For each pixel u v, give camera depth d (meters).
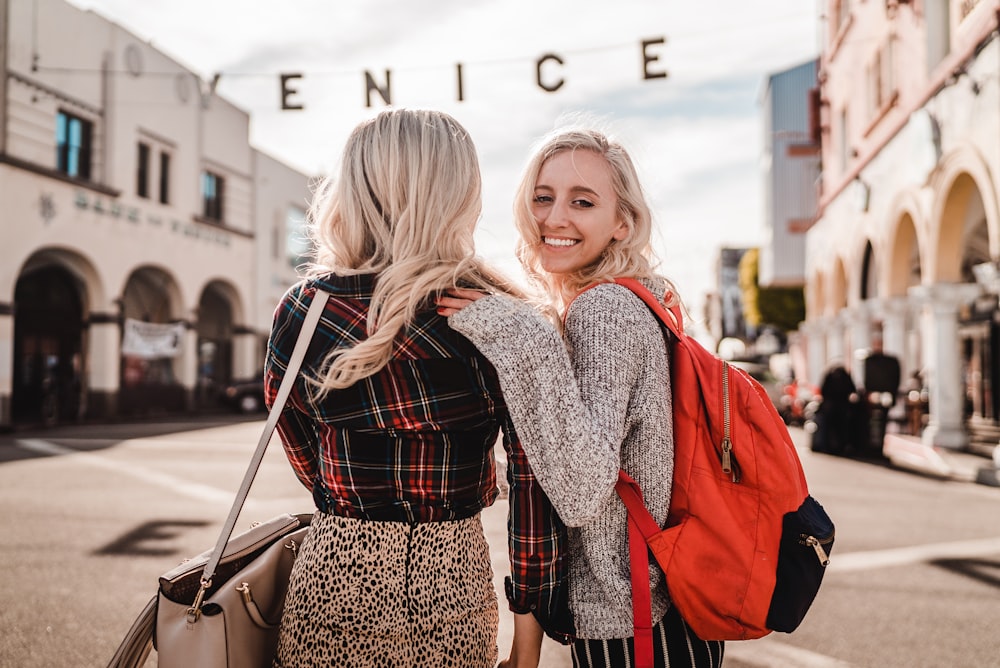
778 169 26.34
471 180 1.42
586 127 1.66
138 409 21.42
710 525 1.39
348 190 1.41
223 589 1.42
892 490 8.52
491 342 1.28
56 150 18.22
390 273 1.30
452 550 1.34
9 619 3.92
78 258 18.97
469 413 1.34
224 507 6.95
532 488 1.36
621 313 1.42
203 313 27.23
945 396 11.98
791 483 1.40
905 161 13.16
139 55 20.83
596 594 1.43
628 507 1.41
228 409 25.36
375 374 1.31
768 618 1.38
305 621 1.33
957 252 11.73
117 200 20.02
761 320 37.03
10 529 5.99
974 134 10.07
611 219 1.61
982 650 3.65
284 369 1.40
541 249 1.67
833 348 19.69
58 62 18.08
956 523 6.64
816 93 20.95
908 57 12.93
